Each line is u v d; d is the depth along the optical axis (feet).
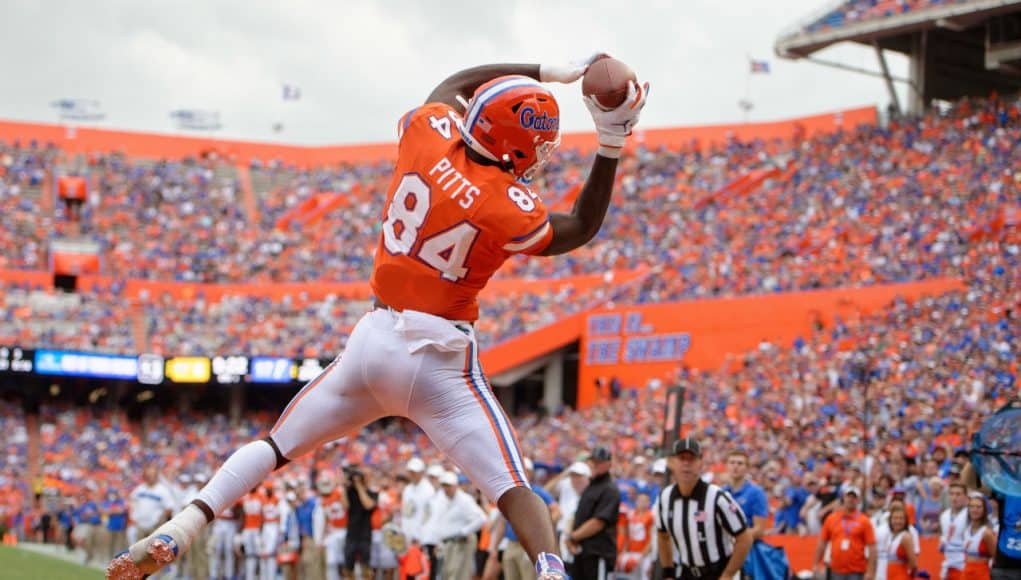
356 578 49.21
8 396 126.41
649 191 135.33
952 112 119.55
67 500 91.61
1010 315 83.87
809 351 94.89
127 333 131.64
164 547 12.53
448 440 12.69
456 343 12.62
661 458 37.93
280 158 169.27
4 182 152.87
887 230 105.29
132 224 149.89
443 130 12.73
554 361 123.34
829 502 49.75
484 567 44.42
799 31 128.98
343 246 146.82
